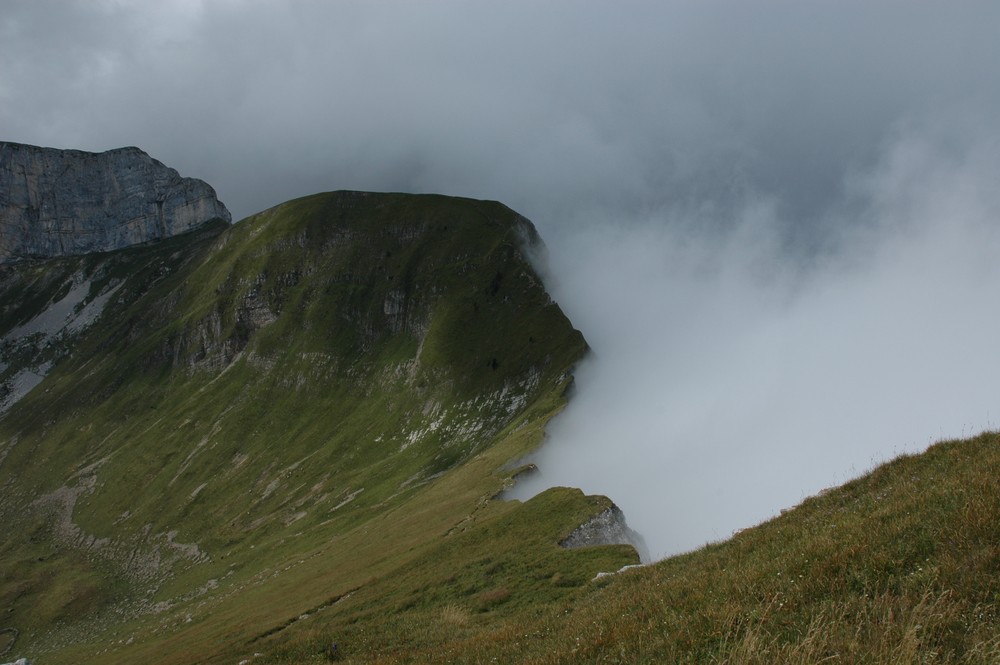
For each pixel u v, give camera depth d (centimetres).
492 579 5338
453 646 2552
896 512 1775
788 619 1422
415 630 4038
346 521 15238
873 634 1249
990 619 1225
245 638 6681
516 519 6875
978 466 1952
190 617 12338
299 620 6675
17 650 16512
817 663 1177
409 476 17550
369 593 6519
